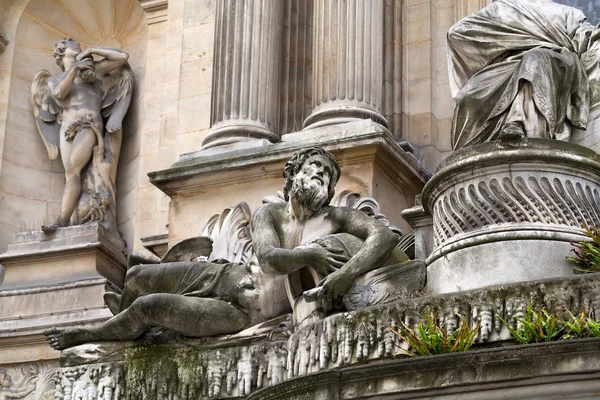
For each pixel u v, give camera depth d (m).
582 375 15.06
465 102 18.81
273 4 24.47
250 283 19.20
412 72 24.17
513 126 17.75
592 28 19.84
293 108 24.30
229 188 22.77
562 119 18.75
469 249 17.44
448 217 17.86
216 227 21.97
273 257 18.42
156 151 27.38
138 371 19.30
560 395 15.12
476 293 16.45
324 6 23.45
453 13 24.58
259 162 22.45
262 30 24.19
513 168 17.62
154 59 28.17
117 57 28.12
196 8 26.84
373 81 22.95
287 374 17.95
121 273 26.89
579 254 17.03
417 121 23.83
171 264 19.77
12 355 25.75
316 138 22.23
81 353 19.72
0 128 28.48
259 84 23.86
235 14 24.30
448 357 15.58
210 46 26.48
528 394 15.23
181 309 18.98
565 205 17.52
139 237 26.84
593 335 15.55
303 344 17.45
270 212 19.12
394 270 17.97
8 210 27.95
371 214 20.70
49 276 26.44
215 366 18.73
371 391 15.97
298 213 18.91
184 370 18.98
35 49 29.53
